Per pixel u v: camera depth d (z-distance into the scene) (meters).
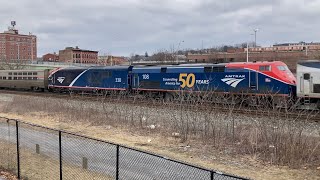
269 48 106.81
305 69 25.42
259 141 15.30
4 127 20.83
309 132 17.56
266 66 27.95
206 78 31.09
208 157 14.14
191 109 21.86
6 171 12.66
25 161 13.57
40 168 12.59
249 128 17.75
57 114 26.72
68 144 15.55
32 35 165.38
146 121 21.11
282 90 27.12
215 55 91.75
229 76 29.78
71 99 35.72
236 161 13.49
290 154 13.19
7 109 30.55
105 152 14.03
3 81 59.19
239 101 28.95
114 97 36.53
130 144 16.56
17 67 95.00
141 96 34.88
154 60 112.56
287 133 15.16
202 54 95.38
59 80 48.06
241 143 15.48
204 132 17.66
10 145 16.05
